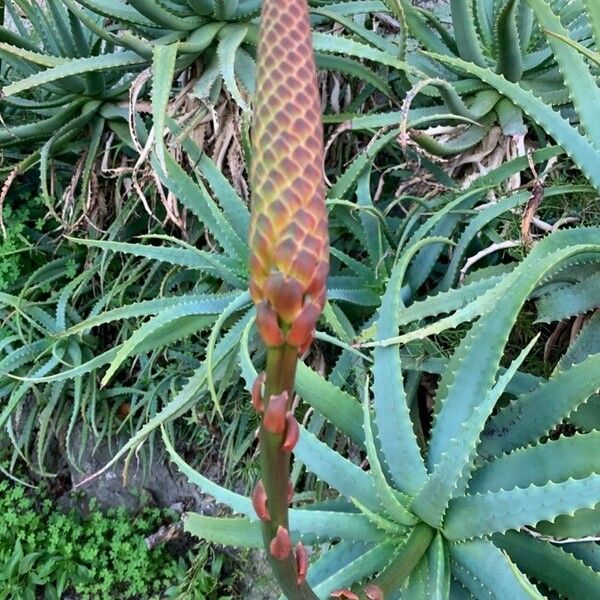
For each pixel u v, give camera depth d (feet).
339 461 4.49
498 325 4.28
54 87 7.43
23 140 8.07
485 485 4.26
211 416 7.40
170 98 7.31
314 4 7.12
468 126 6.31
